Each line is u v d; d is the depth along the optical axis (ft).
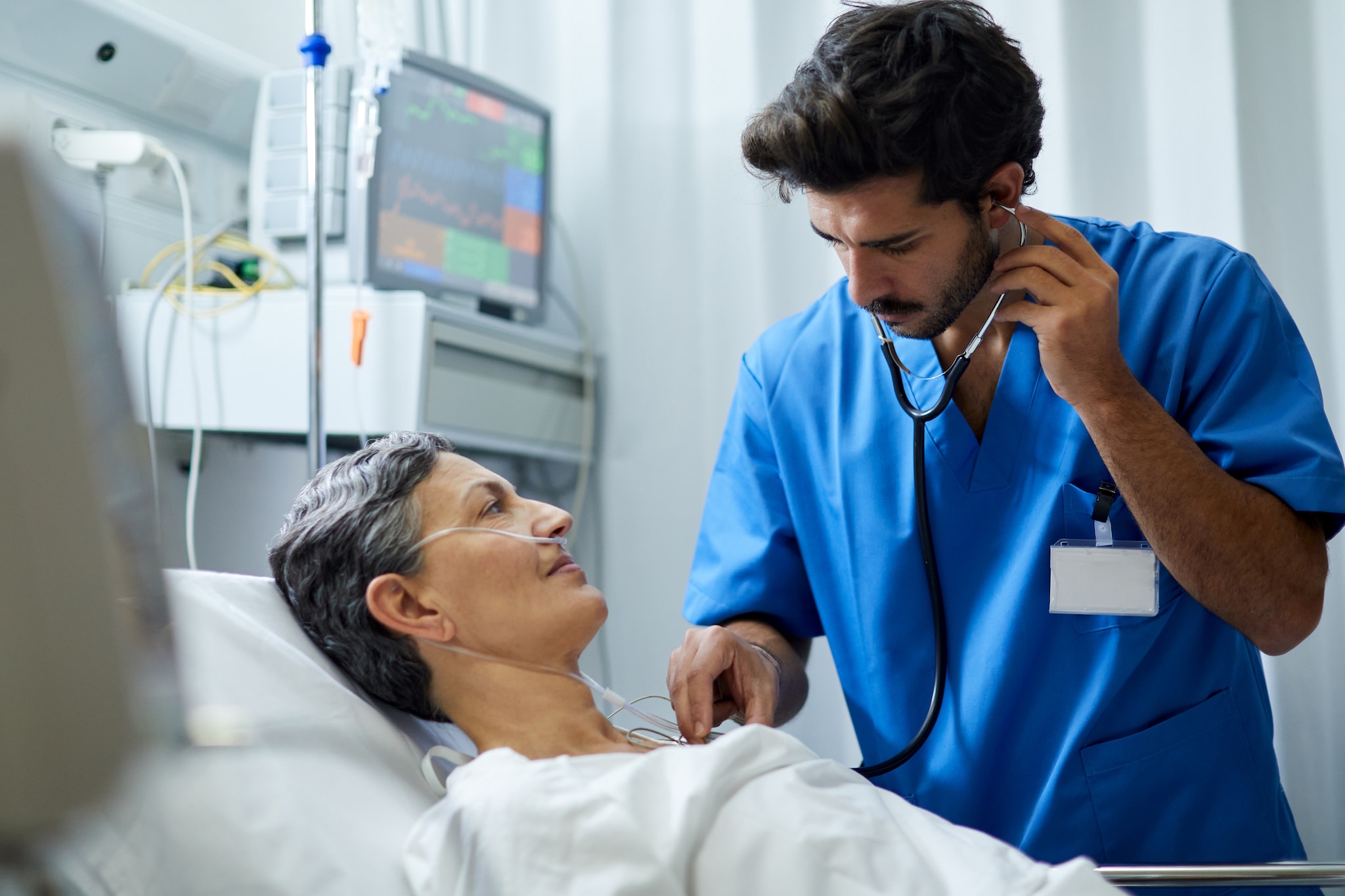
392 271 5.75
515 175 6.47
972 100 2.89
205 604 3.17
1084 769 3.48
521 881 2.44
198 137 5.76
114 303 1.33
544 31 7.23
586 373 6.85
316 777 2.77
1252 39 5.56
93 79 5.04
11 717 1.20
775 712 3.84
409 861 2.61
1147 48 5.75
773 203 6.66
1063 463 3.58
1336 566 5.31
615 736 3.34
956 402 3.77
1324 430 3.35
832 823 2.60
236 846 2.46
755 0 6.66
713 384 6.80
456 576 3.20
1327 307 5.41
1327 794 5.27
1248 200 5.54
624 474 6.95
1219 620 3.57
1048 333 3.13
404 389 5.35
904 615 3.75
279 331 5.34
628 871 2.43
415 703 3.34
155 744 1.34
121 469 1.28
